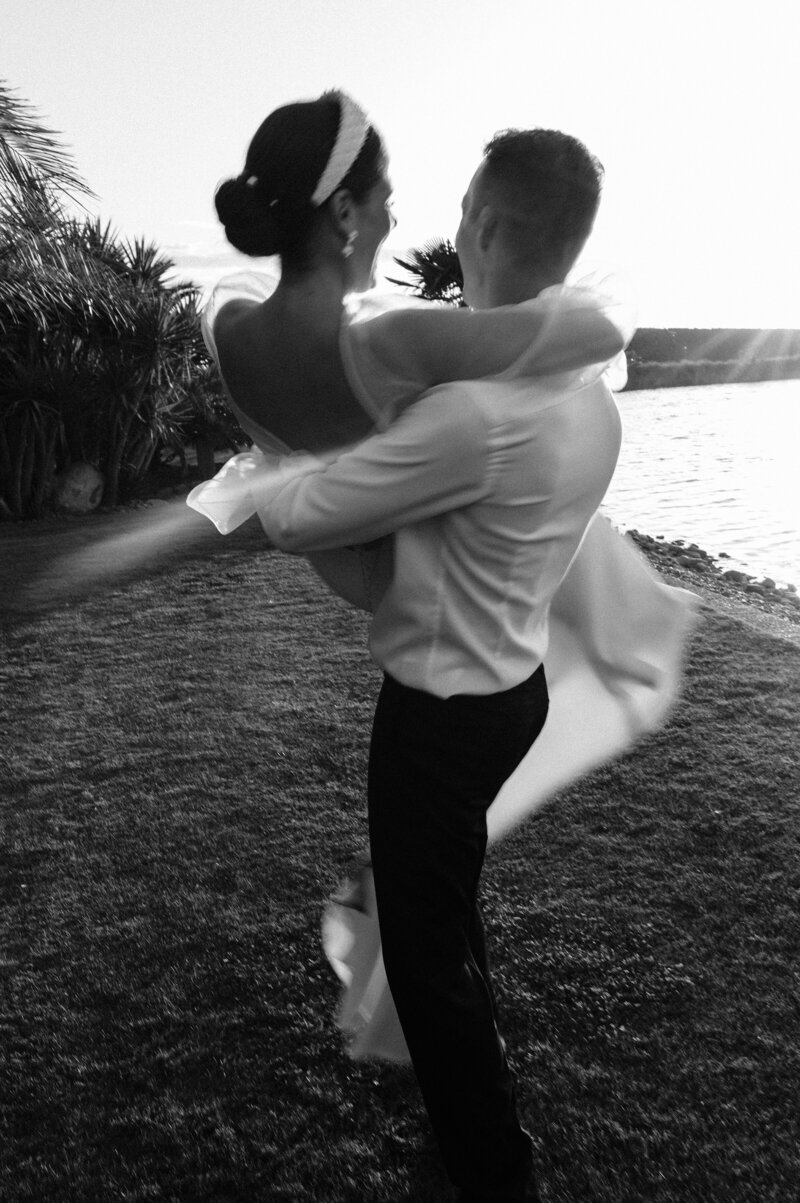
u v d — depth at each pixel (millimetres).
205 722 3797
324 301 1205
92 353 10172
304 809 3049
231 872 2695
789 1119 1778
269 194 1151
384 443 1232
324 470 1298
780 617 5621
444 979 1435
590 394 1380
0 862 2807
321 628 5035
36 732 3781
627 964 2225
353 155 1157
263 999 2170
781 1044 1961
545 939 2324
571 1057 1954
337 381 1230
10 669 4570
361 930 1728
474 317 1199
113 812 3082
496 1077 1481
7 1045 2051
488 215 1276
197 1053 2014
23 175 9500
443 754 1383
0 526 9062
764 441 17094
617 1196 1644
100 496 10078
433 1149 1765
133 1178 1723
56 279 9445
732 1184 1655
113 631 5168
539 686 1505
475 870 1467
